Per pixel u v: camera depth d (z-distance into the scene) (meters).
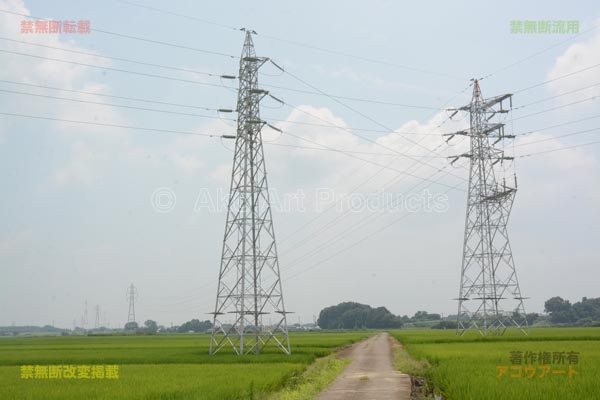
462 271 95.31
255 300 66.44
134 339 152.62
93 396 30.92
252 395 30.64
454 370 38.25
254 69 70.62
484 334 93.38
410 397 32.66
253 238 66.75
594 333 109.88
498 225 94.12
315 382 38.84
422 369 46.97
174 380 38.28
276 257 66.88
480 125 96.44
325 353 70.56
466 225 95.44
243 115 68.75
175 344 108.75
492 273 94.00
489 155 95.44
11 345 114.50
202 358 61.28
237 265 66.50
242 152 68.06
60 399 29.97
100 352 79.00
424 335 126.25
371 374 46.88
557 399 25.86
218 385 34.50
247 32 71.44
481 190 94.94
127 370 47.56
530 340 85.62
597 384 29.48
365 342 120.69
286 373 41.50
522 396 26.67
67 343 124.62
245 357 61.28
